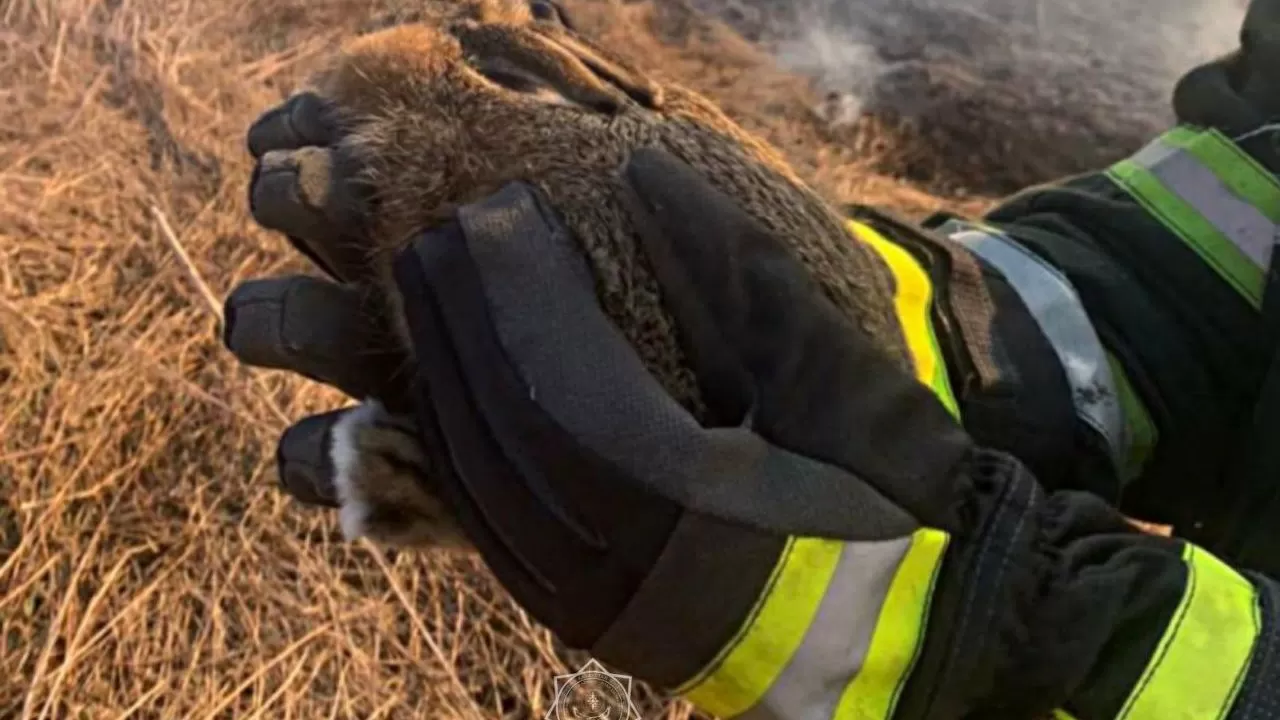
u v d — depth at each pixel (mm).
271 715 1331
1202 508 684
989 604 504
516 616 1418
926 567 509
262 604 1405
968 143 2107
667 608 491
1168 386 654
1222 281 662
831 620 499
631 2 2268
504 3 610
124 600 1387
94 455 1466
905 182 2039
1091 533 547
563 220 532
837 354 518
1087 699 511
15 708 1302
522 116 562
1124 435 645
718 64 2168
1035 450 612
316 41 2025
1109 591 515
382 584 1440
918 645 505
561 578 501
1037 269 658
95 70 1913
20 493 1429
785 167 607
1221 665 514
